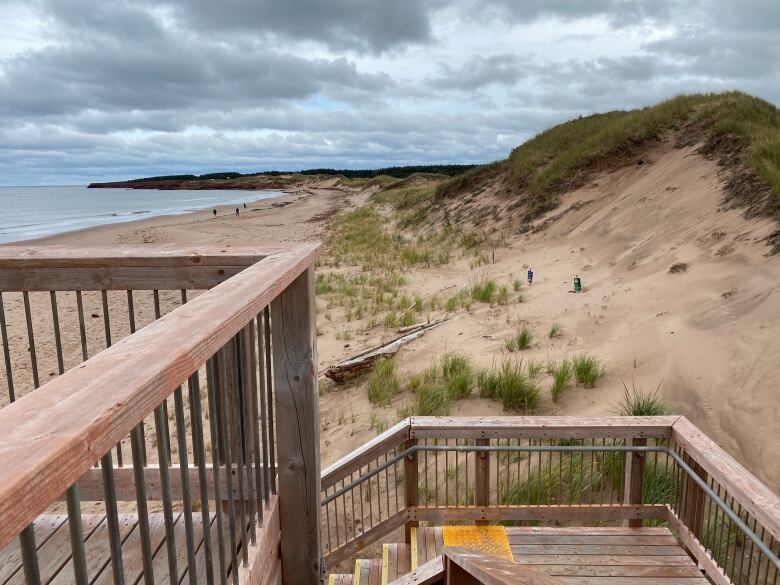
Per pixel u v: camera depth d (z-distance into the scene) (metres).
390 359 8.67
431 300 12.55
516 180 20.88
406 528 4.14
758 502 2.65
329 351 10.12
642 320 8.20
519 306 10.55
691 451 3.37
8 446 0.76
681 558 3.56
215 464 1.78
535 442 5.21
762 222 9.52
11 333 13.16
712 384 6.14
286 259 2.27
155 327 1.34
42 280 2.60
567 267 12.68
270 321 2.59
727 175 12.24
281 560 2.69
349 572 4.75
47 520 2.63
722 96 17.27
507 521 4.88
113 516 1.10
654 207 13.24
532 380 7.06
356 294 14.35
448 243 19.66
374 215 36.78
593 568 3.48
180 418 1.43
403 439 4.04
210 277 2.56
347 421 7.04
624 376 6.84
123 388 0.97
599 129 19.81
